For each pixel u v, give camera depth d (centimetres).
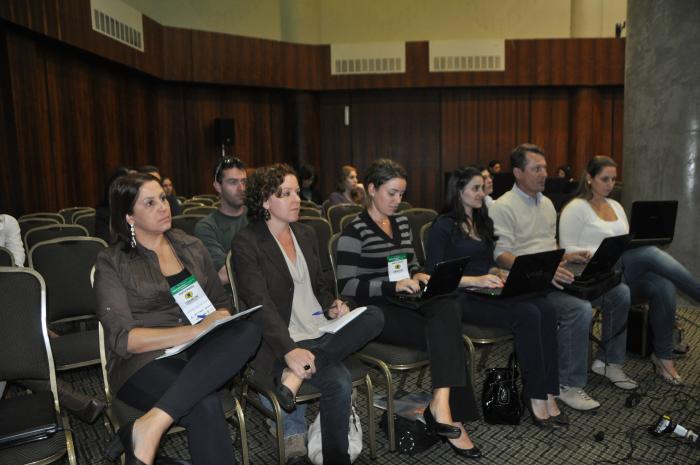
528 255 238
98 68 688
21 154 524
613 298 295
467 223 277
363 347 240
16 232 321
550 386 251
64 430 170
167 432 184
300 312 226
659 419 246
